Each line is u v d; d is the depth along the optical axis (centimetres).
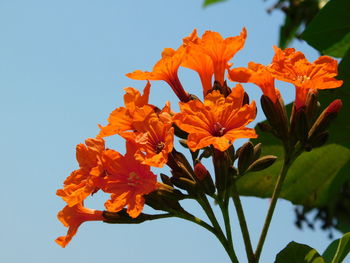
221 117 62
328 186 76
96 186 63
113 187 62
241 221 65
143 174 62
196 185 64
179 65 66
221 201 65
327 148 74
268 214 65
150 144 63
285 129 65
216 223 65
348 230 89
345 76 71
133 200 62
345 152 74
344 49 74
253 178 74
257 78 65
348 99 72
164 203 64
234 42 65
